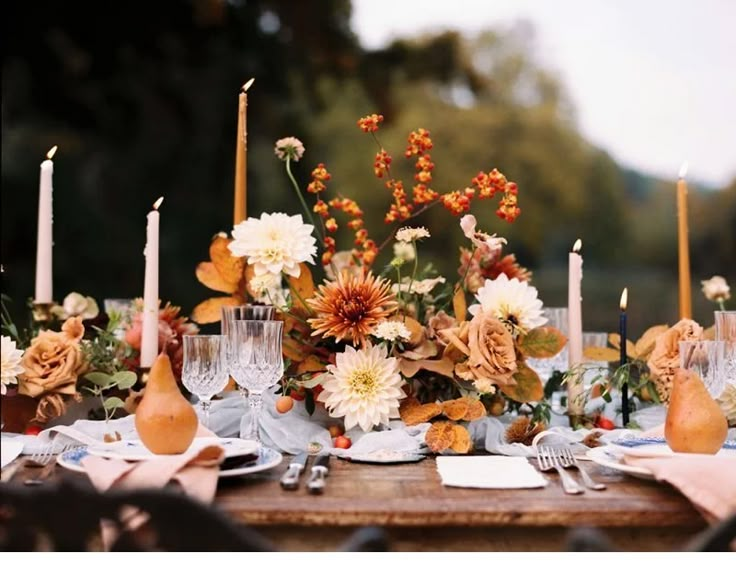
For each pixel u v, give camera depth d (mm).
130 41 6484
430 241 7605
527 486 1079
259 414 1376
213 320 1518
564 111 8320
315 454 1324
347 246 7441
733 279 8273
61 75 6332
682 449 1134
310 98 7453
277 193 7117
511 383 1375
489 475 1132
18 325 5977
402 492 1052
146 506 802
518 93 8266
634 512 983
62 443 1312
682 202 1653
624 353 1496
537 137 8180
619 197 8320
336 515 979
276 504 991
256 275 1399
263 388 1275
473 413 1328
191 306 6609
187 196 6727
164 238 6621
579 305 1497
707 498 978
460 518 979
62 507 816
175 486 1039
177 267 6621
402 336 1338
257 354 1262
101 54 6414
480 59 8227
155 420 1104
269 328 1262
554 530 1046
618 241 8273
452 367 1390
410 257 1623
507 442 1351
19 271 6152
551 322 1646
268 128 7141
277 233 1409
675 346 1497
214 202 6809
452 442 1291
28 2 6145
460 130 8031
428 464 1251
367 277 1396
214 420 1416
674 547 1057
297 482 1073
